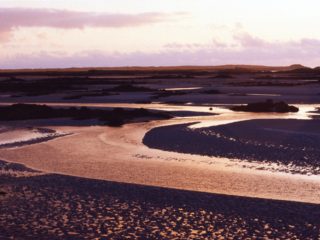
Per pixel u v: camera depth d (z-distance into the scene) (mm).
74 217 17484
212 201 19391
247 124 40875
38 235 15727
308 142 32125
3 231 16062
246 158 27969
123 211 18172
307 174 24156
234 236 15539
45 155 30250
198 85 114375
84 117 51875
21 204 19094
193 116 53594
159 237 15492
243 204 18953
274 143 32062
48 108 58594
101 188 21531
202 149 30891
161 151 30938
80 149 32344
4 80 140500
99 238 15445
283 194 20844
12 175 24250
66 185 22094
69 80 141875
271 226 16453
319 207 18516
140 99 76875
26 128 44750
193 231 16016
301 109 61531
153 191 20984
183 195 20312
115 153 30688
